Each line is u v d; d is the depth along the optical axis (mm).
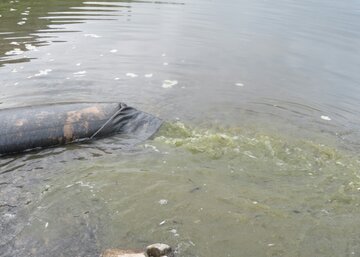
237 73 5668
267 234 3160
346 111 4883
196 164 3830
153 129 4285
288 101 5023
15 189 3469
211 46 6500
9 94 4781
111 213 3273
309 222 3281
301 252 3045
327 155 4035
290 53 6359
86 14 7781
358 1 9789
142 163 3816
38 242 3039
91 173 3666
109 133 4227
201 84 5320
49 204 3334
